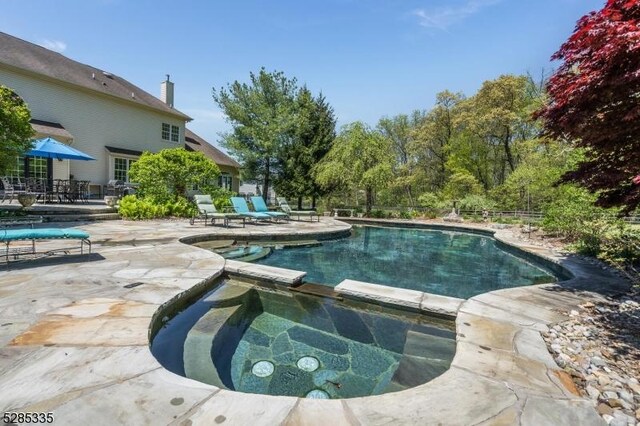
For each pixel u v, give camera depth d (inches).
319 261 291.1
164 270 182.2
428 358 114.1
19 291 140.5
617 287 182.2
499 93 815.7
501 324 126.6
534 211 695.1
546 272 273.6
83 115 590.2
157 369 85.3
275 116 773.9
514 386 84.4
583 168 183.0
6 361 85.3
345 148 709.9
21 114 319.9
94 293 140.5
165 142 745.6
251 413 70.6
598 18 136.9
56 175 545.3
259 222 474.3
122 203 418.6
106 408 69.7
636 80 123.2
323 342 133.1
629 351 109.0
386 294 160.4
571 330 123.9
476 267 289.0
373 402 76.3
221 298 167.8
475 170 979.3
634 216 379.2
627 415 76.1
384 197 994.7
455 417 71.5
